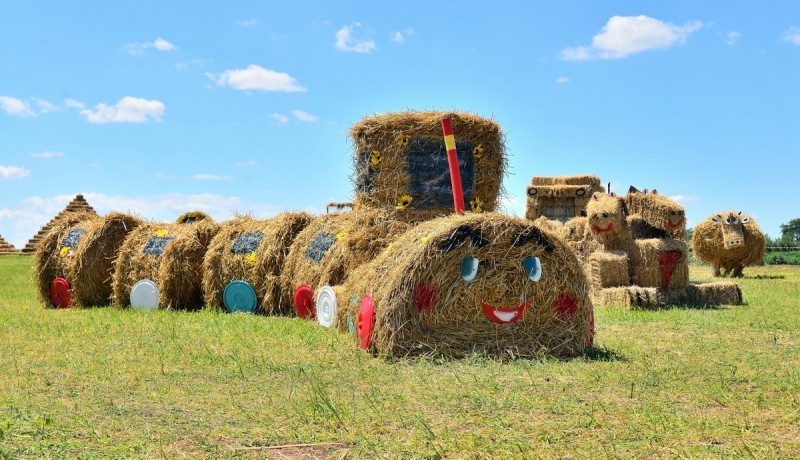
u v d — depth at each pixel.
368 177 10.52
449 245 7.50
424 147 10.55
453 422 5.01
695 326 10.02
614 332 9.46
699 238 21.98
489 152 10.82
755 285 17.88
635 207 14.80
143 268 12.90
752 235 21.62
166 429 4.83
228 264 12.16
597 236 13.97
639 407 5.38
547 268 7.79
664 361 7.23
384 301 7.37
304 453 4.39
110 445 4.49
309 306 10.65
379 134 10.46
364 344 7.62
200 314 11.54
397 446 4.48
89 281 13.27
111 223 13.52
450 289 7.53
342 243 10.33
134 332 9.21
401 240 7.98
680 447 4.46
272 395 5.77
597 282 13.48
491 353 7.51
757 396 5.74
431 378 6.40
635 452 4.38
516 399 5.61
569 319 7.86
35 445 4.43
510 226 7.67
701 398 5.68
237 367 6.84
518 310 7.70
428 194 10.55
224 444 4.54
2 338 8.68
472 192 10.77
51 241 13.73
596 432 4.79
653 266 13.64
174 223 13.70
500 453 4.36
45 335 8.93
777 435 4.73
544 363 7.14
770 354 7.67
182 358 7.30
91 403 5.50
